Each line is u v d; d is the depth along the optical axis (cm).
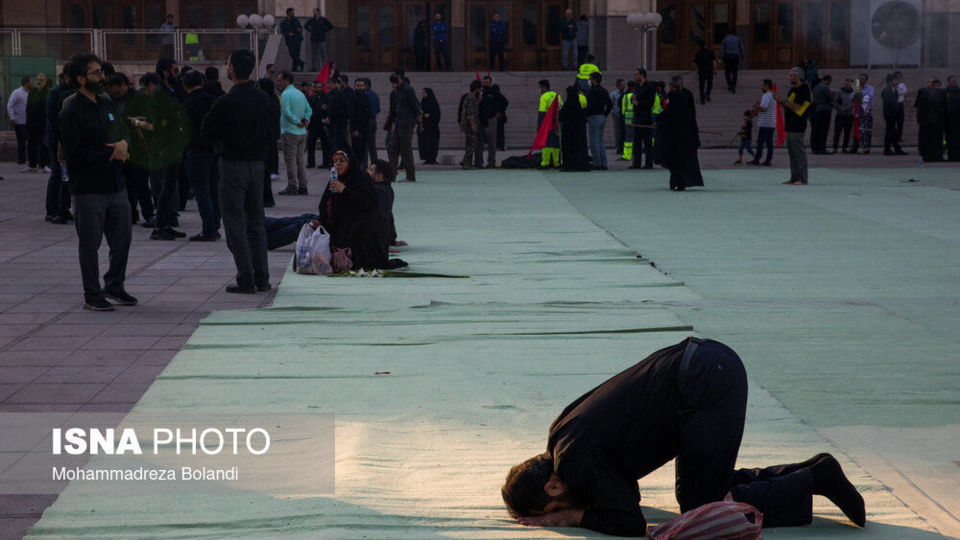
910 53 3603
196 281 879
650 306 776
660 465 369
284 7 3488
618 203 1509
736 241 1135
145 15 3841
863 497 405
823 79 2594
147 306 773
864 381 573
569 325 706
